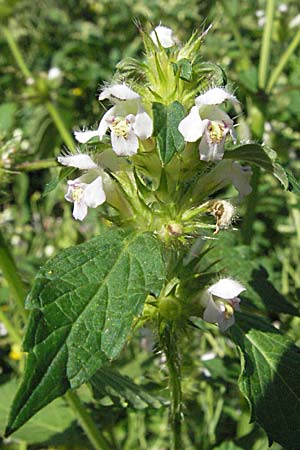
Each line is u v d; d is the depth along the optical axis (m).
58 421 0.23
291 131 0.37
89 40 0.53
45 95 0.33
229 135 0.16
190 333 0.18
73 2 0.61
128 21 0.56
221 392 0.26
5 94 0.41
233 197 0.18
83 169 0.17
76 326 0.13
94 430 0.22
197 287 0.17
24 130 0.35
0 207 0.46
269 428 0.15
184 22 0.45
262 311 0.19
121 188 0.17
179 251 0.17
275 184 0.39
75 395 0.21
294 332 0.27
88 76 0.45
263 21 0.36
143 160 0.16
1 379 0.26
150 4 0.49
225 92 0.15
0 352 0.32
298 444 0.15
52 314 0.13
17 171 0.22
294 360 0.16
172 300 0.17
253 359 0.16
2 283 0.32
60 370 0.13
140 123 0.15
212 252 0.20
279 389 0.16
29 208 0.47
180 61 0.15
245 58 0.29
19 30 0.55
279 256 0.37
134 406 0.20
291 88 0.27
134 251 0.14
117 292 0.14
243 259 0.20
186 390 0.23
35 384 0.13
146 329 0.20
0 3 0.33
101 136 0.15
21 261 0.38
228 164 0.17
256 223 0.38
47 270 0.14
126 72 0.16
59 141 0.32
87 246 0.14
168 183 0.16
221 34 0.38
